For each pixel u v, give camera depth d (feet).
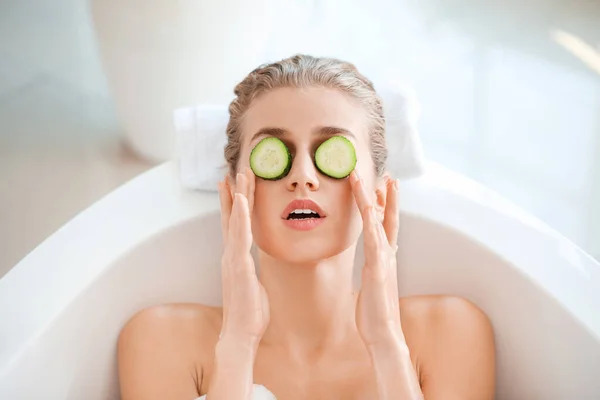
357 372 4.35
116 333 4.50
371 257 3.78
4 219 7.00
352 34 8.92
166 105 7.06
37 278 4.17
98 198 7.24
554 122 7.82
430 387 4.37
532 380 4.33
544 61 8.53
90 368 4.31
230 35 6.64
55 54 9.03
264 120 3.82
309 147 3.77
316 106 3.78
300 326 4.28
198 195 4.71
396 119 4.81
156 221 4.53
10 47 9.12
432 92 8.16
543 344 4.16
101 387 4.44
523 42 8.80
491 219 4.54
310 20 9.11
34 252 4.33
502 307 4.42
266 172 3.70
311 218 3.74
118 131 8.08
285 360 4.37
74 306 4.08
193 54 6.66
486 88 8.20
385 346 3.83
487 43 8.80
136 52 6.68
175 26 6.46
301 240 3.73
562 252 4.30
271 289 4.22
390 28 9.07
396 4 9.46
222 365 3.82
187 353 4.48
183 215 4.56
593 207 6.90
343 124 3.80
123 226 4.50
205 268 4.73
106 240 4.41
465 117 7.88
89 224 4.53
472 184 4.84
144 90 6.97
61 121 8.20
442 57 8.63
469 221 4.53
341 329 4.33
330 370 4.35
